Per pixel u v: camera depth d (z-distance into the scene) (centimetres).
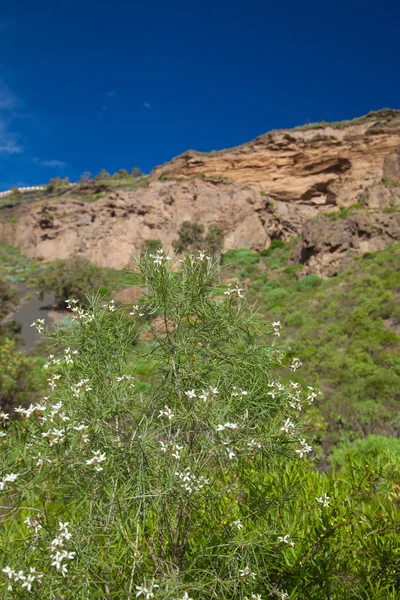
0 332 2688
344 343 1612
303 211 4541
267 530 187
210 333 196
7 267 4997
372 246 2917
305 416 575
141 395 202
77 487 163
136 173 9312
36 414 185
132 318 203
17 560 156
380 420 853
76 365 199
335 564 216
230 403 178
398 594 222
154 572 160
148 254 202
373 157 4350
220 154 5069
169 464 168
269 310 2527
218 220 4453
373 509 296
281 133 4841
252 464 191
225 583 161
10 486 160
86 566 149
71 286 3875
